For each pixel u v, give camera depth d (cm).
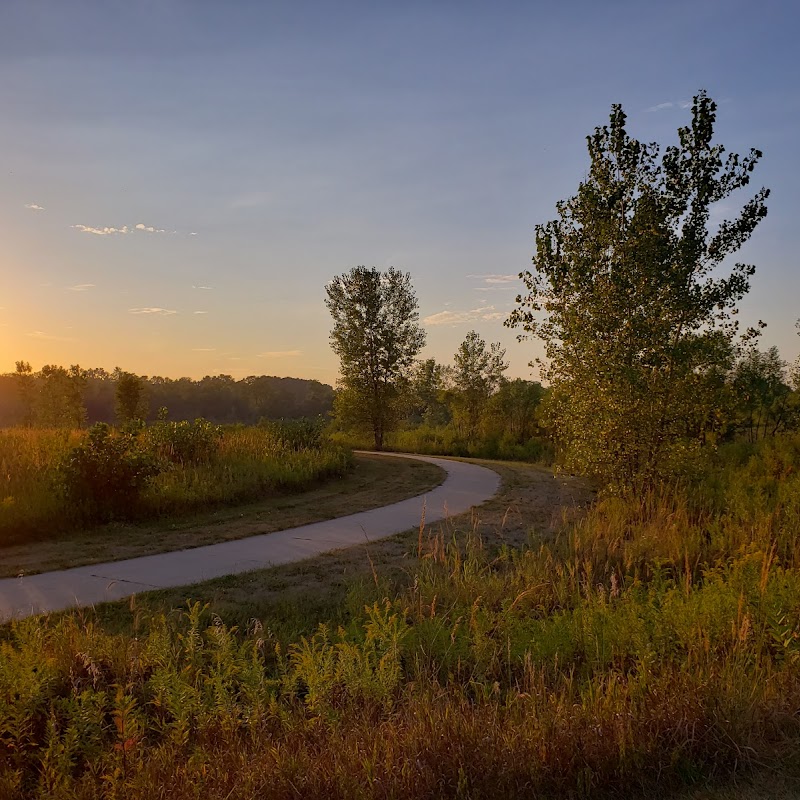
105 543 1067
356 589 761
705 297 1298
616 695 470
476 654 577
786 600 631
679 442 1273
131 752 414
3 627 653
